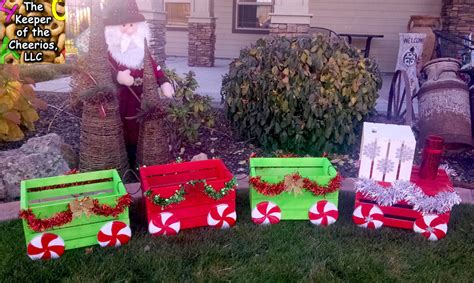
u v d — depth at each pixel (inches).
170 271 88.4
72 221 92.4
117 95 125.7
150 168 109.6
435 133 155.8
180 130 155.8
